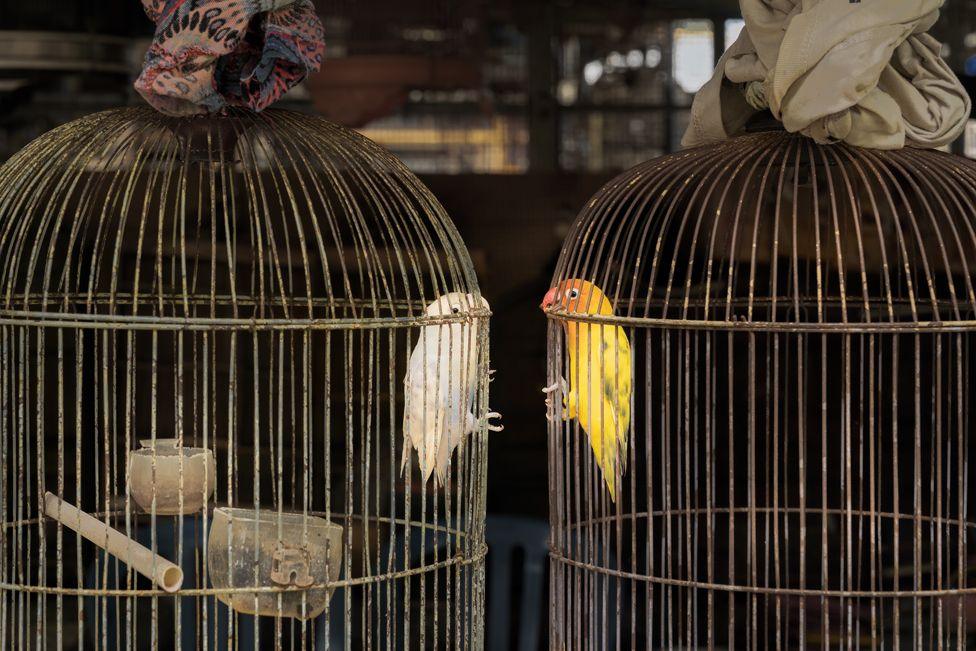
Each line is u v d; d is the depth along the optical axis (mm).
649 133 3152
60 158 1544
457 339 1577
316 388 2904
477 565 1589
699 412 2900
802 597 1637
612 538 2650
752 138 1609
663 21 3131
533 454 3090
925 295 2676
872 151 1530
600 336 1539
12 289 1449
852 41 1450
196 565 1538
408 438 1564
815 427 2883
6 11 2807
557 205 3143
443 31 3010
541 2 3092
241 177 2861
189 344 2889
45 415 2885
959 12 2988
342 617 2268
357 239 1596
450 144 3127
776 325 1411
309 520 1517
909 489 2871
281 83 1502
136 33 2898
